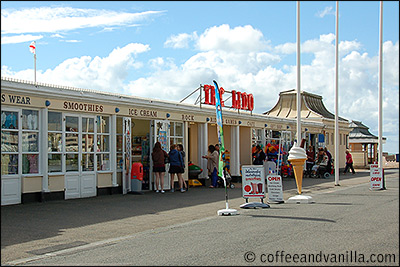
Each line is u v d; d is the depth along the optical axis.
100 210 13.47
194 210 13.79
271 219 11.73
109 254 8.16
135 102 18.00
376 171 20.73
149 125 20.05
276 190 15.52
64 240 9.46
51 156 14.97
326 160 29.20
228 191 19.47
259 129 27.30
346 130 39.41
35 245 8.99
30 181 14.25
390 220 11.37
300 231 9.88
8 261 7.81
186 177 20.53
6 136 13.57
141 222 11.66
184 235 9.80
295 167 16.06
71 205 14.18
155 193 18.22
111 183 17.20
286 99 38.53
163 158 18.45
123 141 17.48
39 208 13.39
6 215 12.22
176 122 20.47
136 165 17.66
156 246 8.71
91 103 16.22
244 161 26.22
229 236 9.45
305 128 32.31
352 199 16.59
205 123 22.31
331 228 10.23
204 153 22.31
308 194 18.73
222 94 22.98
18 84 13.69
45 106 14.56
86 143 16.25
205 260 7.42
